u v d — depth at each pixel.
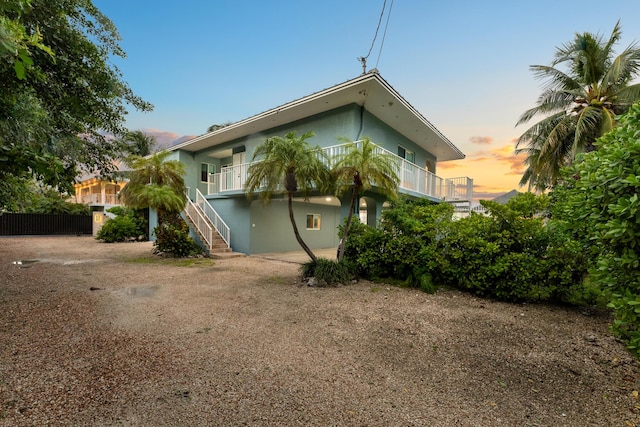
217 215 12.63
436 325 4.22
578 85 11.67
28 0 1.96
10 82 2.85
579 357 3.26
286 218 13.58
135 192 10.55
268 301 5.32
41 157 2.44
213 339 3.57
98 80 3.98
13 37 1.68
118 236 15.87
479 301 5.54
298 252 13.39
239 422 2.08
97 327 3.88
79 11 3.86
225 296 5.62
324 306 5.07
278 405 2.29
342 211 8.80
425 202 8.71
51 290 5.80
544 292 5.15
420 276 6.40
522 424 2.13
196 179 15.78
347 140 6.95
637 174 2.20
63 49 3.53
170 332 3.77
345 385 2.62
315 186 6.79
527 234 5.57
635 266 2.23
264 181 6.59
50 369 2.75
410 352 3.34
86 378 2.61
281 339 3.62
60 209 21.12
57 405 2.21
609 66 11.05
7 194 4.72
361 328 4.06
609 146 2.70
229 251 11.95
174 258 10.66
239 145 13.65
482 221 6.15
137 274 7.65
